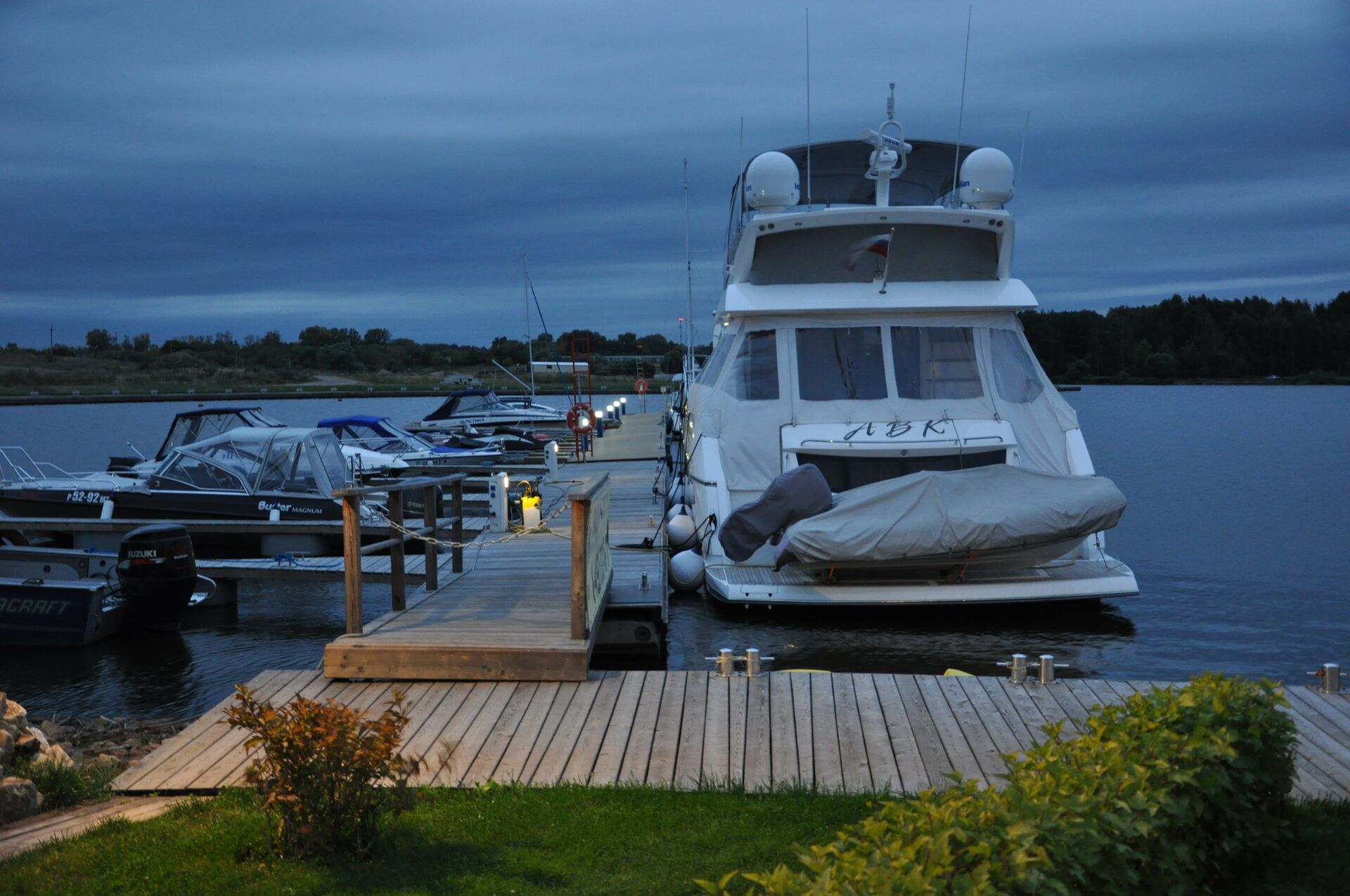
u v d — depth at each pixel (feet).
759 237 49.96
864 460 45.55
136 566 42.22
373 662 26.68
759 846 16.55
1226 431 162.71
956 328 48.37
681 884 15.15
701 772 20.75
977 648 38.91
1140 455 126.93
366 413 220.64
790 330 48.14
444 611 31.27
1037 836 10.80
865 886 9.27
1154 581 53.72
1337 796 19.34
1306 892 14.85
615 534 50.52
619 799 19.03
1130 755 13.38
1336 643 41.27
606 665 37.22
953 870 10.32
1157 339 349.82
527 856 16.29
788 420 46.73
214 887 15.03
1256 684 16.93
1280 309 349.61
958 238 49.73
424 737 22.75
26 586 41.73
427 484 33.58
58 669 39.09
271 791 16.03
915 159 57.16
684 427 67.10
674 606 43.96
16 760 21.21
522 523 51.11
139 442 146.41
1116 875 11.57
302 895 14.73
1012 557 40.27
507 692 25.80
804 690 25.96
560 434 120.57
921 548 39.40
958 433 45.73
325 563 48.60
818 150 55.21
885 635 40.32
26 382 306.14
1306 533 69.41
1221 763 14.47
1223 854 15.03
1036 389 47.98
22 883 15.39
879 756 21.63
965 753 21.79
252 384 314.96
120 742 28.30
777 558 40.98
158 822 18.11
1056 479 41.01
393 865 15.79
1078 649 39.45
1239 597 49.55
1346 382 329.93
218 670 38.99
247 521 56.03
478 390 134.21
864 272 50.42
